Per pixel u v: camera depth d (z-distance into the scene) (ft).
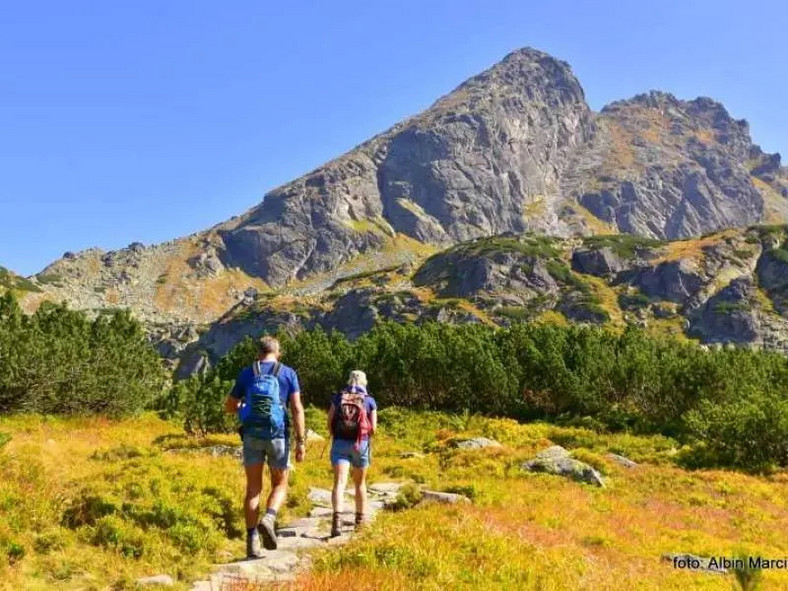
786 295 544.21
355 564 26.71
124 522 33.06
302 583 24.18
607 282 626.23
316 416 104.63
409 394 153.58
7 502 32.22
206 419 85.66
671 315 554.46
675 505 60.59
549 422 130.93
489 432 107.14
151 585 26.66
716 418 91.50
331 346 174.19
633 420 126.31
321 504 45.91
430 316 570.05
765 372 135.54
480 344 152.87
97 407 103.35
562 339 162.09
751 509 60.80
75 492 36.86
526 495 54.34
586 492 60.85
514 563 29.12
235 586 25.21
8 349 91.40
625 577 31.55
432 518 36.94
